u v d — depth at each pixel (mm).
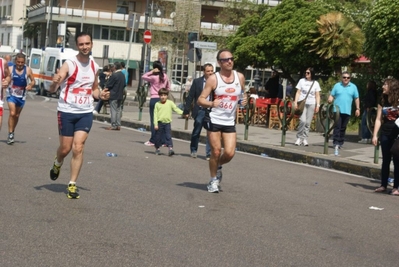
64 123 10203
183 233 8477
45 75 47906
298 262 7445
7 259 6996
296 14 28531
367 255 7949
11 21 94188
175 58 62875
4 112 27703
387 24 21562
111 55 74250
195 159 16453
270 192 12031
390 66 21891
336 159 16703
